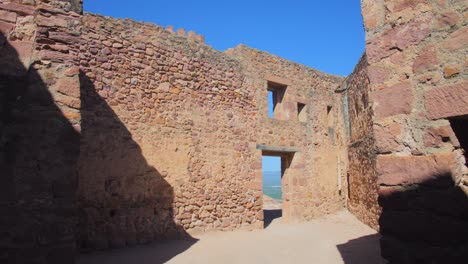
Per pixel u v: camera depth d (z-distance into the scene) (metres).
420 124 2.20
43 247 3.08
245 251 6.65
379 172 2.38
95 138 7.15
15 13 3.46
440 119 2.12
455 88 2.06
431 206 2.10
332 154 13.55
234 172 9.88
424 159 2.16
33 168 3.19
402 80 2.32
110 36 7.79
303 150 12.28
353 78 12.34
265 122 11.07
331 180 13.32
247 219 9.97
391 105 2.35
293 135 11.98
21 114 3.25
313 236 8.56
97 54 7.50
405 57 2.32
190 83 9.18
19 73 3.34
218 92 9.84
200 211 8.86
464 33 2.06
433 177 2.11
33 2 3.54
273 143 11.22
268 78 11.47
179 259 5.90
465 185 2.09
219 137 9.64
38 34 3.46
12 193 3.09
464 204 1.98
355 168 12.15
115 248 7.01
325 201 12.92
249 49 11.02
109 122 7.43
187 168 8.73
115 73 7.72
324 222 11.62
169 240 7.94
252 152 10.49
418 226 2.14
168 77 8.71
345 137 14.05
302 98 12.62
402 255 2.20
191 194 8.72
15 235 3.03
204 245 7.29
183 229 8.41
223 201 9.45
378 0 2.51
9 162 3.13
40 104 3.33
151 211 7.84
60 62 3.51
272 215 14.06
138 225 7.55
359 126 11.48
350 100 13.05
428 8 2.24
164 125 8.42
